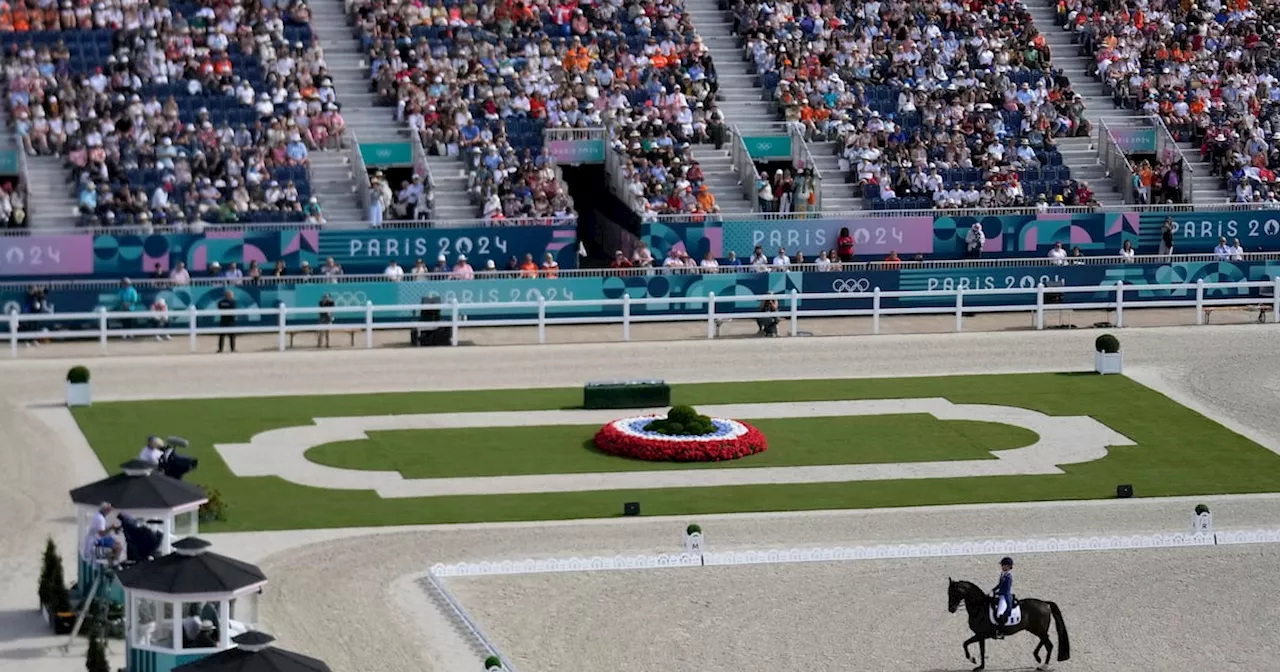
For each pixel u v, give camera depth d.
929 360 70.69
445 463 57.12
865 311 74.69
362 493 54.06
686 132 84.06
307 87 80.81
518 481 55.62
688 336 74.00
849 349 72.06
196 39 81.38
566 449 58.91
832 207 82.00
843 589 47.50
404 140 80.50
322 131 79.94
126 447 57.19
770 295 73.50
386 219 77.50
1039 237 81.50
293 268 74.44
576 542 50.41
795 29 89.25
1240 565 49.88
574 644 43.41
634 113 83.62
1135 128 88.62
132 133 77.06
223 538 49.91
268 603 45.34
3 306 69.94
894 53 89.31
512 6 86.38
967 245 80.81
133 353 69.06
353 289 72.38
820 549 49.94
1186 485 56.69
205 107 79.38
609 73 84.88
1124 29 92.94
